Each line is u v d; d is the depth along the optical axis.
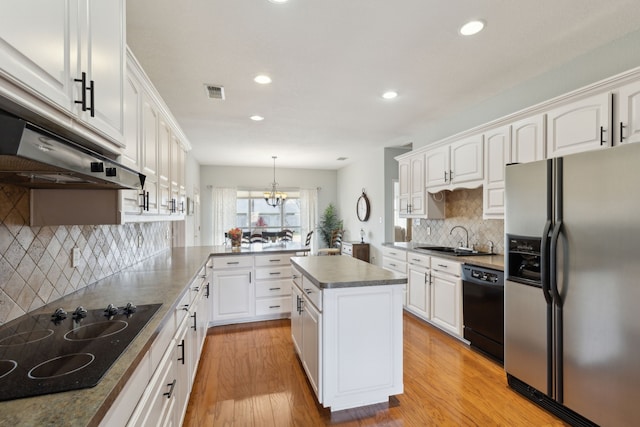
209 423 1.94
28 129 0.73
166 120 2.66
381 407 2.09
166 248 4.05
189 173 5.83
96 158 1.09
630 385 1.57
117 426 0.85
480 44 2.34
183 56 2.47
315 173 8.51
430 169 3.91
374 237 6.27
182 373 1.81
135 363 0.95
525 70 2.75
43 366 0.89
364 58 2.53
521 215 2.16
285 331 3.47
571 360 1.84
